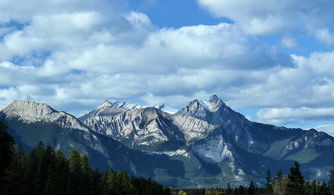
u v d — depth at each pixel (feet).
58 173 640.17
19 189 524.11
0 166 533.96
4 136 540.11
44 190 602.03
